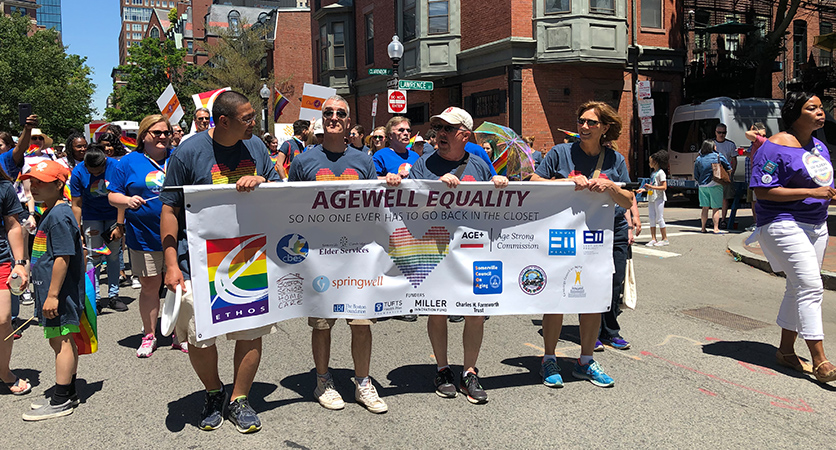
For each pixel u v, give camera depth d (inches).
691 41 901.8
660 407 159.5
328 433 145.3
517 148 252.7
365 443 140.0
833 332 229.9
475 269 163.6
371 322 159.8
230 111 141.7
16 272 171.2
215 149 147.3
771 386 174.9
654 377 181.9
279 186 146.7
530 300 167.0
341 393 171.0
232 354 208.8
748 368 190.2
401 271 160.2
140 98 1622.8
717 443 139.3
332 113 157.3
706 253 393.1
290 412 157.6
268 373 187.8
